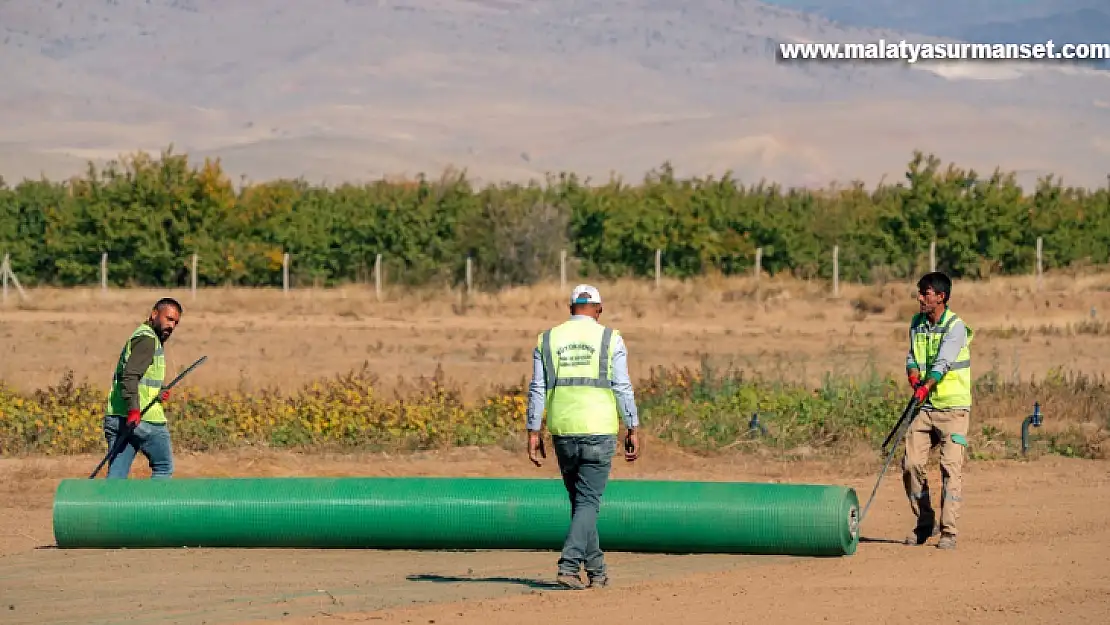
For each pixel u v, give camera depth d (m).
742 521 38.66
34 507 48.81
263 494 41.00
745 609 31.97
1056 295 149.12
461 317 143.00
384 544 41.03
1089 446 60.00
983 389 74.44
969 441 61.75
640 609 32.12
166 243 179.38
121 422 44.12
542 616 31.55
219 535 41.09
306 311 148.75
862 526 44.56
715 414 64.94
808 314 139.75
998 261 177.62
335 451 60.28
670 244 181.38
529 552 41.34
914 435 41.22
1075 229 184.62
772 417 64.94
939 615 31.17
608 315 140.00
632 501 39.41
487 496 40.38
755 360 97.88
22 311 148.62
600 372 34.09
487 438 61.97
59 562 39.62
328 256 183.75
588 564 35.09
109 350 107.94
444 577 37.28
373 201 189.88
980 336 116.50
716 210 183.50
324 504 40.66
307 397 66.75
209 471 55.00
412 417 62.47
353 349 108.25
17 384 79.00
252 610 32.94
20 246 183.00
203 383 78.88
